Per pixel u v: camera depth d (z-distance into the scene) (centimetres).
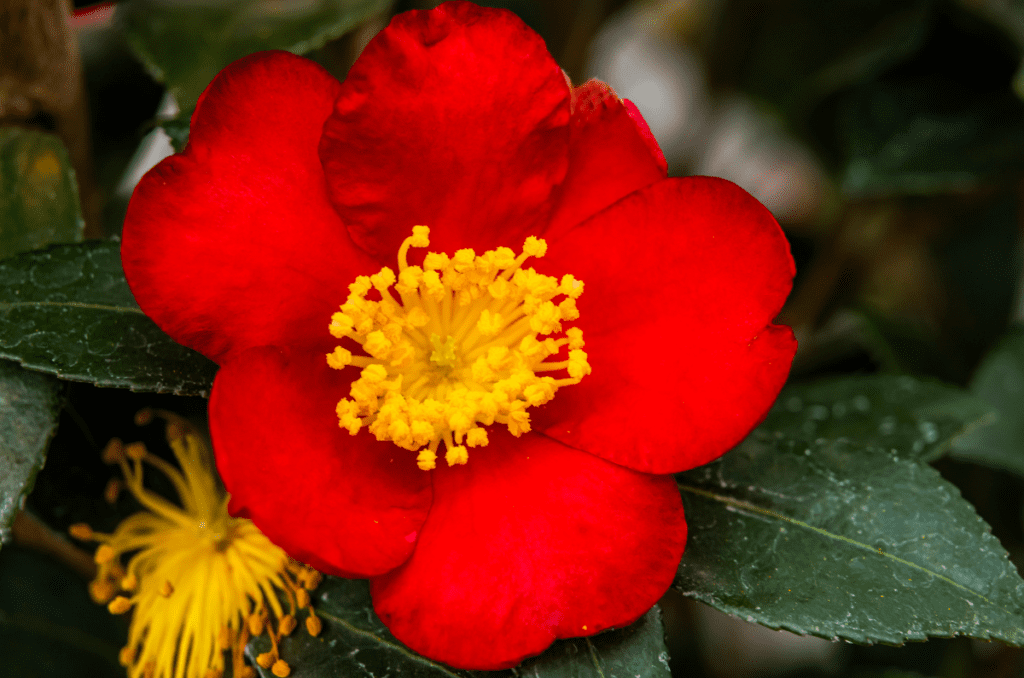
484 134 41
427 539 41
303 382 41
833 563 41
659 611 41
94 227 45
